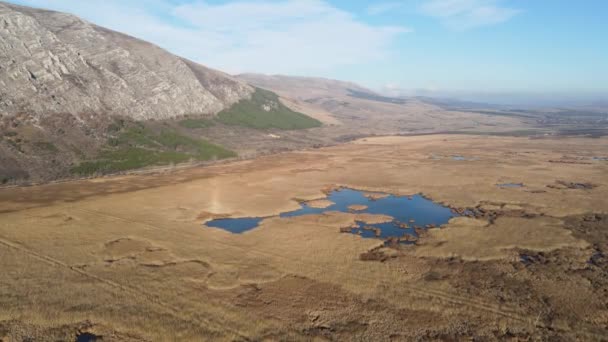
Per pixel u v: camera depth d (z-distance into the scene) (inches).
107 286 1396.4
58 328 1141.1
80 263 1598.2
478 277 1450.5
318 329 1128.2
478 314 1187.3
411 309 1224.8
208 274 1497.3
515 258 1625.2
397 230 2073.1
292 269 1536.7
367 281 1425.9
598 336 1060.5
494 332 1095.6
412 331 1107.9
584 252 1675.7
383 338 1079.0
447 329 1114.1
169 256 1680.6
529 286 1364.4
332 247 1787.6
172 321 1173.1
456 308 1224.8
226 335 1103.6
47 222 2140.7
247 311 1227.2
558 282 1390.3
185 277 1471.5
